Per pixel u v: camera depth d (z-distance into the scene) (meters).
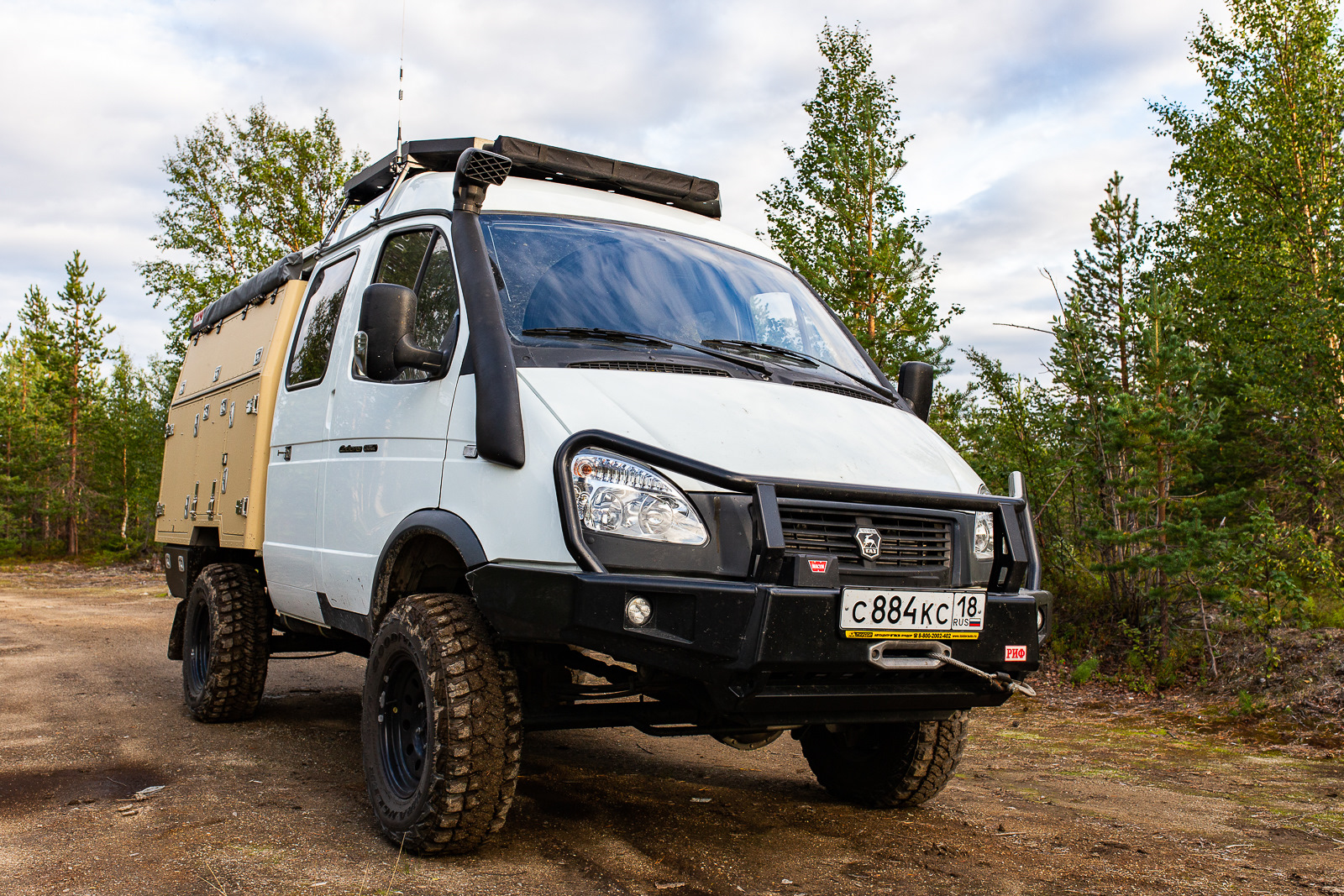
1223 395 11.80
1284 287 10.82
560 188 4.59
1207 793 4.88
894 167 10.88
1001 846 3.75
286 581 4.97
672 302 4.09
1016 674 3.42
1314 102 12.70
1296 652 7.58
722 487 3.02
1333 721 6.39
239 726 5.75
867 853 3.59
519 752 3.31
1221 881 3.40
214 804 3.99
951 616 3.15
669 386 3.43
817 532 3.08
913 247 10.56
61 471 38.50
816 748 4.58
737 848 3.58
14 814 3.82
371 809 3.81
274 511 5.14
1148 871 3.49
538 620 3.05
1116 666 8.79
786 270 4.96
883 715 3.36
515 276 3.81
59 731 5.46
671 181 5.02
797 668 2.93
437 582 3.93
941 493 3.30
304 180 26.25
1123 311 9.74
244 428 5.70
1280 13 13.67
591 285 3.95
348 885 3.03
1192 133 14.85
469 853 3.38
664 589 2.90
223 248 26.88
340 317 4.75
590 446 3.08
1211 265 12.96
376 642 3.70
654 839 3.66
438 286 3.97
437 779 3.23
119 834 3.55
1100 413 9.53
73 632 11.21
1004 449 10.45
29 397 43.12
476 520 3.34
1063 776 5.25
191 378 7.21
